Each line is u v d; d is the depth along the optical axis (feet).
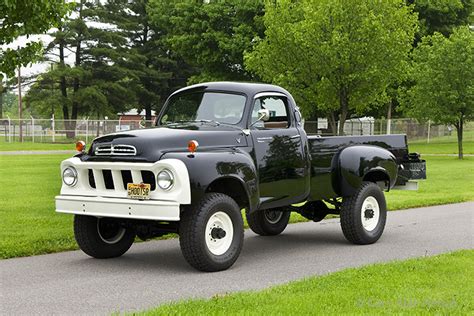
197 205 24.73
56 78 213.46
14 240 31.04
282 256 29.01
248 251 30.42
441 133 182.09
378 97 106.11
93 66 219.82
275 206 28.86
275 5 109.81
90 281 23.57
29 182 61.52
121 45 225.56
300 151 29.68
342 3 96.84
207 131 26.61
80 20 213.25
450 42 117.08
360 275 23.15
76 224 27.66
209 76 182.39
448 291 20.81
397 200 51.52
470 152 134.51
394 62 98.78
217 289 22.29
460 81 115.14
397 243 32.24
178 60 245.65
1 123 195.52
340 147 32.35
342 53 96.68
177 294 21.52
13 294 21.50
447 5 172.65
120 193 25.21
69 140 189.37
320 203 33.99
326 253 29.73
